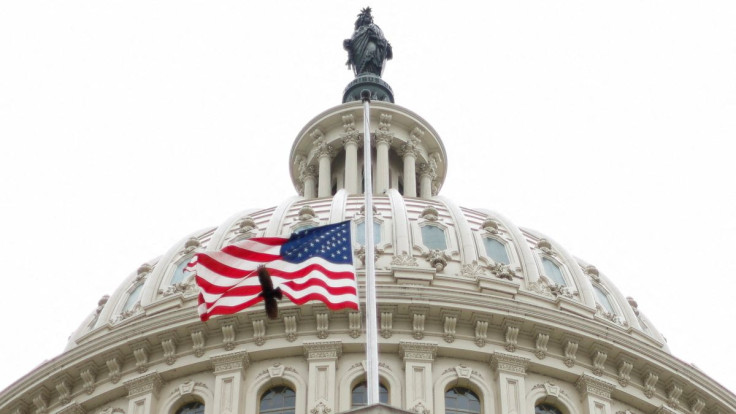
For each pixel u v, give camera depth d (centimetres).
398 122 6262
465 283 4650
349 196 5328
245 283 3497
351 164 6006
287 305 4347
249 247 3556
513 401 4219
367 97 4012
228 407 4175
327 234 3556
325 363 4247
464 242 4891
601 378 4394
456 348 4325
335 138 6216
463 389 4284
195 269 3653
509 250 4988
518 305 4416
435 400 4194
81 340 4828
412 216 5047
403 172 6194
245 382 4278
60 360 4516
